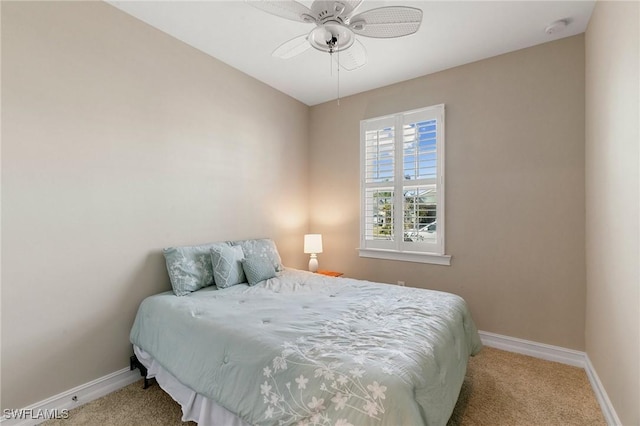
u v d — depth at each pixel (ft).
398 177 10.77
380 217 11.25
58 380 6.02
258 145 10.73
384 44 8.32
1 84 5.33
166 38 7.92
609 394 5.85
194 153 8.63
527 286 8.57
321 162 12.84
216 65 9.23
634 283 4.72
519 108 8.63
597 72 6.61
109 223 6.80
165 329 6.07
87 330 6.44
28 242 5.65
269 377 4.26
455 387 4.98
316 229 12.96
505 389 6.77
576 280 7.93
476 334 6.95
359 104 11.76
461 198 9.54
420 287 10.37
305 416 3.84
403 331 5.00
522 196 8.61
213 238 9.13
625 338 5.07
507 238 8.84
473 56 9.00
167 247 7.93
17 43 5.51
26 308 5.64
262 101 10.87
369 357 4.13
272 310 6.07
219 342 5.06
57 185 6.01
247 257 8.73
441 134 9.81
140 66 7.37
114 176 6.89
